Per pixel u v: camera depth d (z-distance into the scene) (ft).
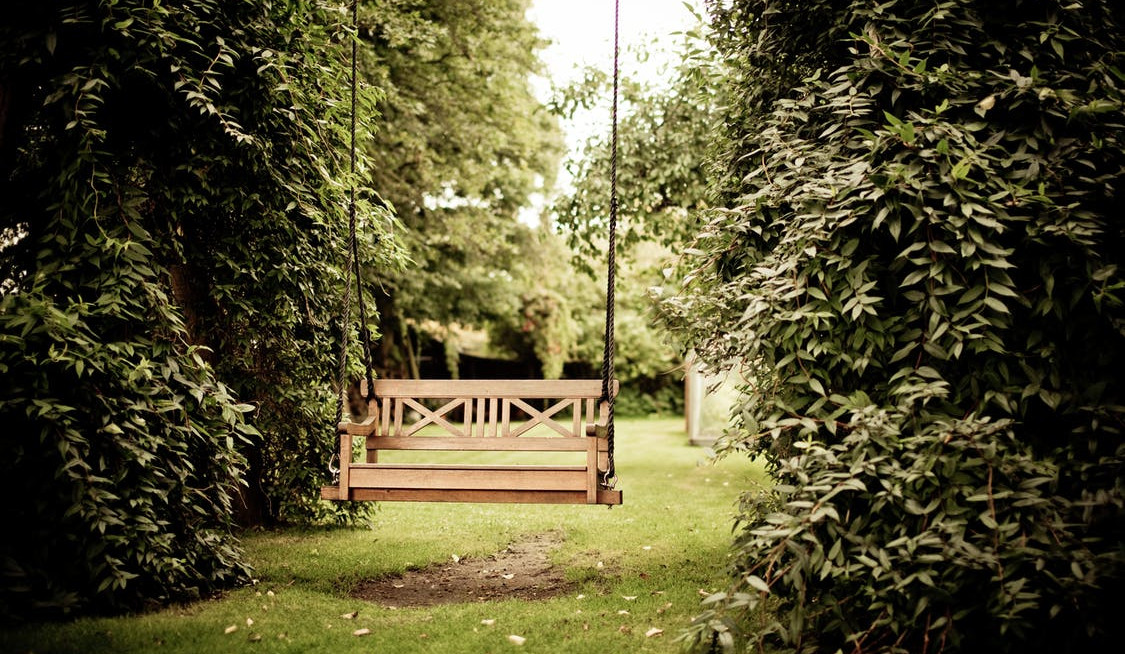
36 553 11.25
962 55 10.83
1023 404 9.45
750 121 14.30
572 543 17.99
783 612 10.85
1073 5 10.21
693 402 43.70
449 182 45.01
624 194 26.23
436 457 36.55
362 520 21.11
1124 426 9.07
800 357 10.17
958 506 8.94
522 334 67.21
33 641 10.25
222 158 13.88
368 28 31.30
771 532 9.29
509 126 44.19
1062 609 8.52
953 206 9.58
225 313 17.28
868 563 8.76
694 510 22.24
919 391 9.17
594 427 12.87
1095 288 9.02
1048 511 8.75
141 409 11.94
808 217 10.12
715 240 13.04
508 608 12.77
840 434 10.53
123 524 11.46
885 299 10.33
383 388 15.60
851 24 11.74
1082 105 9.78
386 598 13.93
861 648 9.66
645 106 26.27
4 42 12.03
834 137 11.37
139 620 11.50
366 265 19.17
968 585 8.97
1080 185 10.00
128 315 12.38
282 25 15.25
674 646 10.77
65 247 12.33
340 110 16.26
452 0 36.01
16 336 10.94
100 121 13.23
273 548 17.30
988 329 9.39
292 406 18.79
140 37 12.29
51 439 11.32
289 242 15.96
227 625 11.60
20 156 13.85
